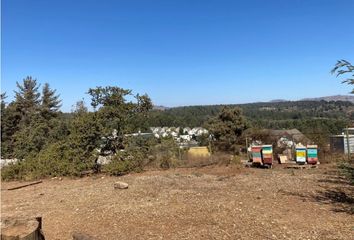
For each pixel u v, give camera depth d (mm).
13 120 41688
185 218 8977
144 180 15047
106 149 18406
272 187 12492
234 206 9906
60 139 19812
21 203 12078
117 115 18516
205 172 16672
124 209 10242
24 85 48531
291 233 7516
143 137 18953
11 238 5262
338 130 21203
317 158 17797
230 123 35938
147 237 7715
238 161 18812
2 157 26172
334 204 9852
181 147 20516
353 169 10445
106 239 7777
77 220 9500
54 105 50312
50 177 17688
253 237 7363
